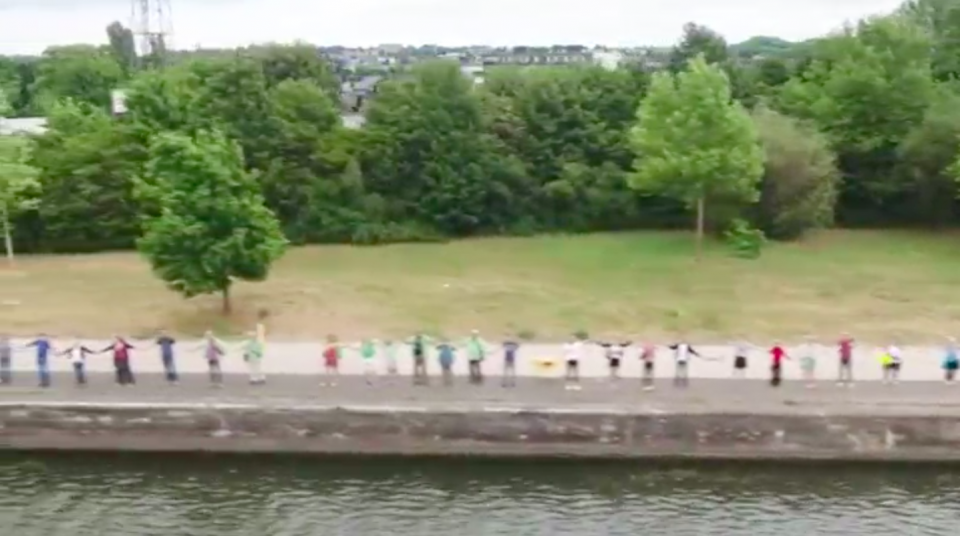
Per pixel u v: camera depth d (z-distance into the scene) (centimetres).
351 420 3612
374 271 5647
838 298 5016
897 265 5684
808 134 6625
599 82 7350
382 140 6912
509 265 5825
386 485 3416
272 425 3625
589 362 4109
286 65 8312
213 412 3625
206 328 4534
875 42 6956
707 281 5344
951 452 3519
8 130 7806
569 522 3150
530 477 3472
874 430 3522
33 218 6191
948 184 6600
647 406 3612
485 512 3219
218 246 4428
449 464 3572
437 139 6900
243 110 6600
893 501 3284
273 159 6588
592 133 7150
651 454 3575
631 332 4531
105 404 3644
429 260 5994
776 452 3556
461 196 6819
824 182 6388
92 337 4428
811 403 3628
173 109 6312
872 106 6838
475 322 4672
